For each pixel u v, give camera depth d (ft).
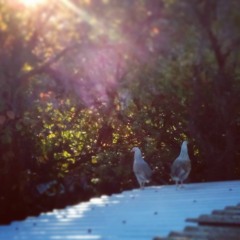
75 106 60.64
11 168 57.21
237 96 59.36
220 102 60.39
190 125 66.44
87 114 66.18
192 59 38.81
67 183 67.31
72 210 46.91
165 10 37.65
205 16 37.32
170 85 49.39
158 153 70.64
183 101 63.31
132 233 38.22
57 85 47.62
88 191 68.33
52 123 64.39
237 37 36.88
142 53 39.96
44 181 64.95
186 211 44.96
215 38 37.70
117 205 47.98
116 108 64.08
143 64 41.47
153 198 50.83
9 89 45.98
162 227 39.75
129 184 68.95
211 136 67.41
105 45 40.14
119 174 68.85
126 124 68.54
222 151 67.92
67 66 42.57
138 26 38.52
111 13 37.93
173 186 58.85
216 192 53.01
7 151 55.88
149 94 56.29
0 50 41.37
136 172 58.13
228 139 66.49
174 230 38.65
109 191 68.85
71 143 69.41
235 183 59.06
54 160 66.54
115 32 38.70
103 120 67.31
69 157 69.26
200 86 54.08
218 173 68.44
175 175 56.85
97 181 68.95
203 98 59.77
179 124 68.59
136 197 51.62
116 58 41.52
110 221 41.96
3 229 41.88
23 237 38.91
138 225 40.45
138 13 38.04
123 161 70.33
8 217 57.36
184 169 56.85
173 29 38.22
